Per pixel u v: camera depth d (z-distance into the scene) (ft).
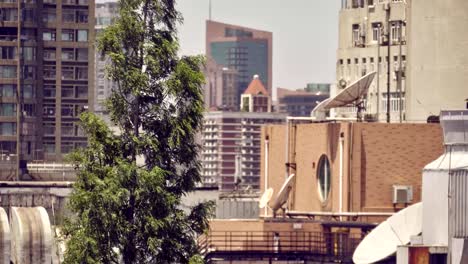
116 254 400.67
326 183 577.43
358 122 569.23
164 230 401.70
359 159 565.12
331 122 582.76
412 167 565.53
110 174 400.06
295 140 597.11
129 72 404.36
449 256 464.65
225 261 547.90
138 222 400.88
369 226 552.82
